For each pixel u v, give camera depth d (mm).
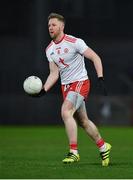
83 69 20719
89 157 24891
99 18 67000
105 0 67188
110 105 54906
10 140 37875
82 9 66438
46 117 55719
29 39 64188
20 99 56031
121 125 54906
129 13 67688
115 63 65375
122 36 67188
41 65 58375
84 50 20328
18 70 60750
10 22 66312
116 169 19656
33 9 63500
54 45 20719
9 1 67125
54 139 38781
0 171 19172
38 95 21078
